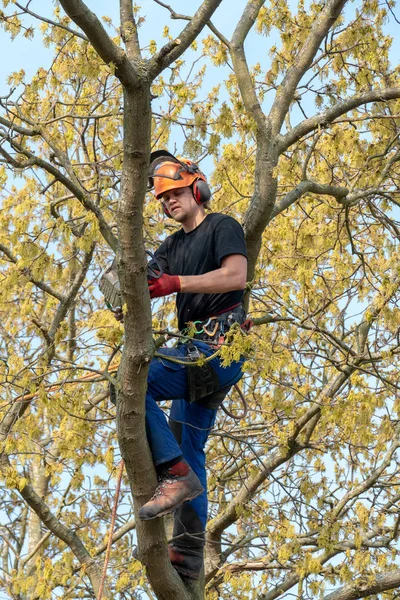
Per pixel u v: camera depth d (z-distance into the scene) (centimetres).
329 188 1028
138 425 670
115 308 693
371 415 1079
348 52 1089
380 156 1095
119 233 633
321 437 1318
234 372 727
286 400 1115
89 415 1320
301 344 1138
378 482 1308
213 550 1291
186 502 776
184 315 738
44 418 1258
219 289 689
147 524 700
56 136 1019
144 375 658
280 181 1245
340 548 1199
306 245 1186
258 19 1084
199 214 753
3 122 863
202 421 775
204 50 1047
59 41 1002
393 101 1121
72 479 1127
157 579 732
